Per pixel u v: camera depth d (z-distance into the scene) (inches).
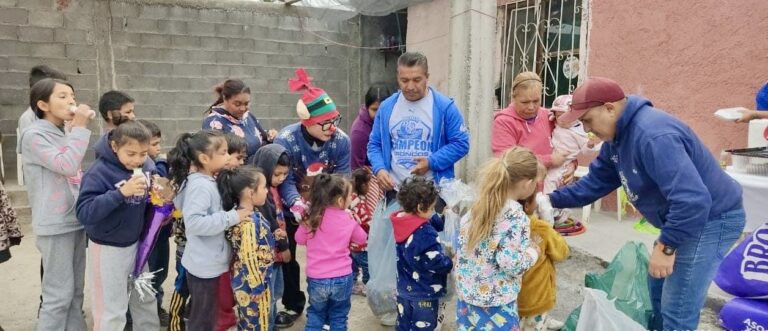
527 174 95.3
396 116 127.0
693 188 81.6
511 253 94.0
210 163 106.7
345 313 119.6
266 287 110.3
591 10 214.4
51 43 269.9
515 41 248.5
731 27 170.1
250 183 106.0
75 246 118.9
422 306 108.8
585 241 171.3
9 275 166.1
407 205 105.7
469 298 99.0
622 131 91.0
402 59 121.1
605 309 95.4
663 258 86.4
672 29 186.7
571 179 157.1
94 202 101.1
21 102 265.7
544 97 236.7
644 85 197.6
